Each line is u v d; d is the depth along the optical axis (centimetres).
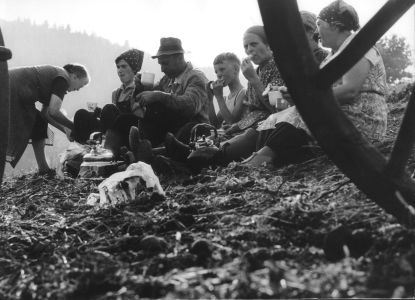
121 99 686
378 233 225
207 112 614
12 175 732
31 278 220
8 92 338
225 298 172
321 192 324
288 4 221
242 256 210
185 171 524
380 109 445
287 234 245
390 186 228
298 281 178
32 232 336
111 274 205
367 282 176
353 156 228
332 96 228
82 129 690
